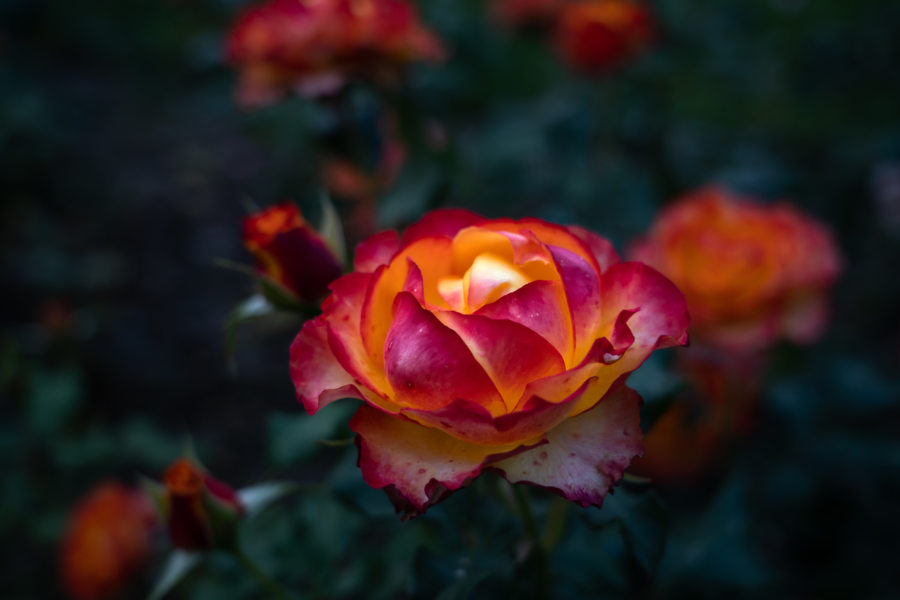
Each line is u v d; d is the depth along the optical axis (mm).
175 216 957
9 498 564
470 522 305
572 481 247
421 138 450
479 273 256
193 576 510
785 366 531
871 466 527
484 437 244
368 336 256
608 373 255
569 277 253
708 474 481
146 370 756
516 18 819
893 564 552
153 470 638
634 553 279
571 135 683
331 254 312
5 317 789
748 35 1085
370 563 383
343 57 441
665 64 756
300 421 333
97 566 525
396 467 247
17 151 975
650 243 474
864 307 779
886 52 1073
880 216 838
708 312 454
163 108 1185
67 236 914
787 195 808
